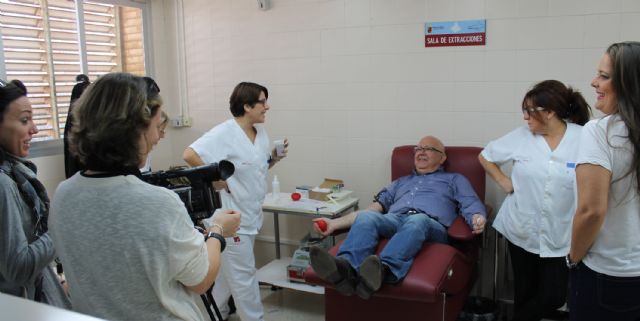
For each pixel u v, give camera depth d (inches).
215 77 151.9
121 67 151.2
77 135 40.8
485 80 120.0
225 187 102.0
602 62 56.3
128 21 151.1
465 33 119.9
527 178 96.1
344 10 132.1
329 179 135.6
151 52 157.2
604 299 59.3
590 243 58.6
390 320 97.3
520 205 97.5
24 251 54.7
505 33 116.6
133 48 153.3
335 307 102.6
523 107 98.0
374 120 133.2
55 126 134.7
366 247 96.6
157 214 40.8
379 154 134.0
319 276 90.6
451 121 125.0
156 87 44.6
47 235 58.5
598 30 109.0
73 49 137.9
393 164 125.3
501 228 103.5
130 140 41.0
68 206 41.9
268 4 140.9
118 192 40.9
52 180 132.9
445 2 121.0
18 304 25.9
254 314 108.7
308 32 137.4
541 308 96.3
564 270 93.4
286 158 146.2
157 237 40.5
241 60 147.6
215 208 54.8
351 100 135.0
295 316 122.0
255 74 146.4
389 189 122.7
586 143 57.2
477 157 117.0
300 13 137.6
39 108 131.0
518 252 100.7
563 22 111.5
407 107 128.9
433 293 86.2
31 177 61.2
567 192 91.0
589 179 55.9
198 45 152.8
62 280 70.1
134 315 42.2
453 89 123.5
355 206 135.6
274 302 129.6
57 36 133.4
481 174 116.3
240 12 145.4
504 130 120.3
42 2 128.7
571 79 112.7
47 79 132.0
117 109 39.9
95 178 41.4
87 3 139.7
